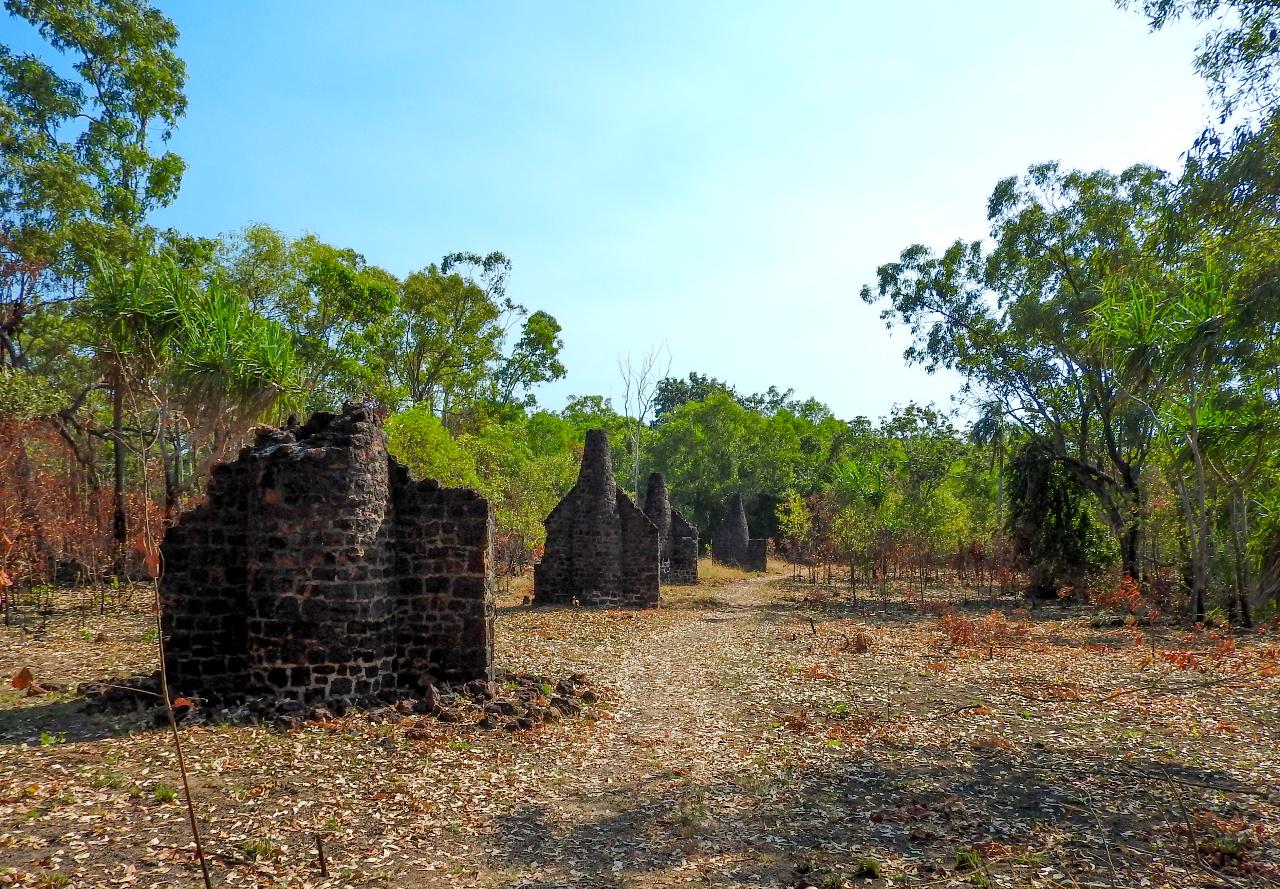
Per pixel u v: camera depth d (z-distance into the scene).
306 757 8.50
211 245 29.38
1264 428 12.63
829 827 7.10
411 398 47.59
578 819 7.40
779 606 29.44
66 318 24.69
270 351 21.30
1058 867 6.02
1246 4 10.08
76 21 24.14
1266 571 10.31
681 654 17.53
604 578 27.64
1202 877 5.81
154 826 6.56
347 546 10.51
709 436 69.12
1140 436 27.00
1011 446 38.72
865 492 40.56
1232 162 10.18
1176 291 17.12
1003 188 29.78
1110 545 31.84
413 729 9.51
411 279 48.25
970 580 39.97
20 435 19.89
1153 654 15.95
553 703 11.30
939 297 32.84
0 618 17.09
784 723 11.02
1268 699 11.97
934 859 6.29
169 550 10.72
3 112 21.86
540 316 58.59
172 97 26.77
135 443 28.56
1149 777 8.33
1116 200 27.42
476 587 11.59
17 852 5.89
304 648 10.30
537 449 64.25
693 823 7.21
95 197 24.08
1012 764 8.92
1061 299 27.66
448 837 6.81
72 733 8.89
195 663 10.66
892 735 10.31
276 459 10.45
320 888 5.72
